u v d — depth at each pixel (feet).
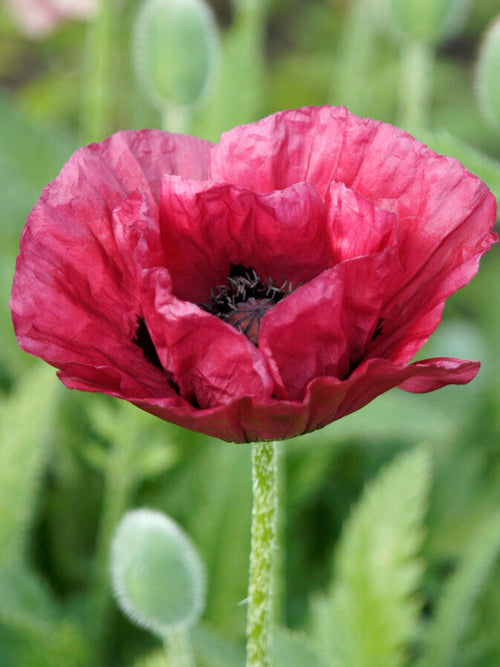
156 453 2.58
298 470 2.72
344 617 2.37
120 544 2.16
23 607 2.39
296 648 2.25
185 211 1.95
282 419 1.83
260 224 1.97
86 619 2.70
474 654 2.59
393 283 1.91
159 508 2.75
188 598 2.15
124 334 1.93
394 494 2.40
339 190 1.91
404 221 1.94
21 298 1.90
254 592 1.98
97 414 2.58
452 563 2.80
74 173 1.94
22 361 2.81
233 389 1.87
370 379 1.83
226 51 2.99
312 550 2.86
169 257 1.98
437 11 2.74
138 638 2.71
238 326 1.97
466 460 2.85
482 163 2.20
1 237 2.83
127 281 1.93
